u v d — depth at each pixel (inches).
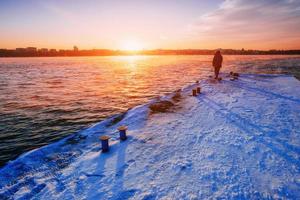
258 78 707.4
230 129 247.1
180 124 277.0
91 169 175.5
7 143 290.4
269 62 2005.4
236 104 363.3
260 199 127.9
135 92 654.5
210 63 2326.5
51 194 147.6
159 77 1047.6
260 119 277.1
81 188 151.0
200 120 289.1
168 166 171.9
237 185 141.9
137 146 214.5
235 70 1226.6
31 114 426.3
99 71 1501.0
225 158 179.3
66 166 185.9
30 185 161.2
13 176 175.0
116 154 199.2
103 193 143.1
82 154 208.1
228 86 558.3
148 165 175.6
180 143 216.2
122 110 450.6
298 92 450.3
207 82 643.5
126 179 157.2
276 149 190.9
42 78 1069.8
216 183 145.6
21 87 778.2
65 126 357.1
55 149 222.7
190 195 134.9
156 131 255.0
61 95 622.2
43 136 315.0
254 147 197.0
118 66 2102.6
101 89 720.3
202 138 225.6
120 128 231.3
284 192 133.3
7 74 1280.8
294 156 177.5
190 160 179.6
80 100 551.8
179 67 1745.8
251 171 157.8
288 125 251.3
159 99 437.7
